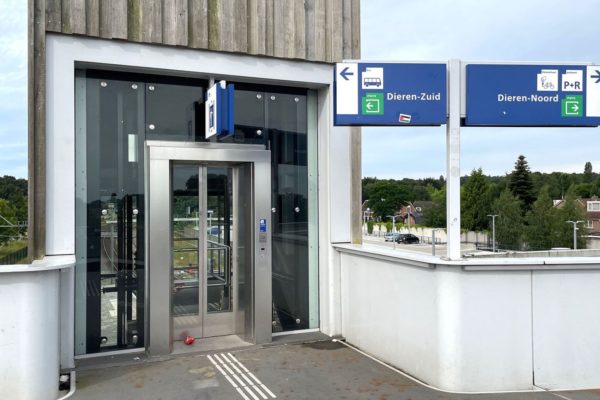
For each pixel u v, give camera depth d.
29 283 3.95
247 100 6.19
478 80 4.64
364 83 4.70
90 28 5.18
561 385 4.46
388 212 83.81
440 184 104.75
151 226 5.38
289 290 6.38
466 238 59.91
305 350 5.64
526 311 4.43
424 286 4.63
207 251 6.18
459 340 4.38
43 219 5.00
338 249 6.18
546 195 53.78
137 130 5.65
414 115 4.71
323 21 6.24
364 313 5.64
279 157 6.34
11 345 3.90
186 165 6.09
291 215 6.40
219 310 6.25
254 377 4.76
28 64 4.95
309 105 6.51
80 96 5.44
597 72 4.69
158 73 5.68
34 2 4.97
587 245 51.38
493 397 4.25
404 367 4.93
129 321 5.58
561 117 4.68
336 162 6.32
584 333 4.48
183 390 4.42
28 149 4.95
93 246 5.46
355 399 4.23
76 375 4.80
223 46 5.73
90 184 5.45
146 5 5.42
